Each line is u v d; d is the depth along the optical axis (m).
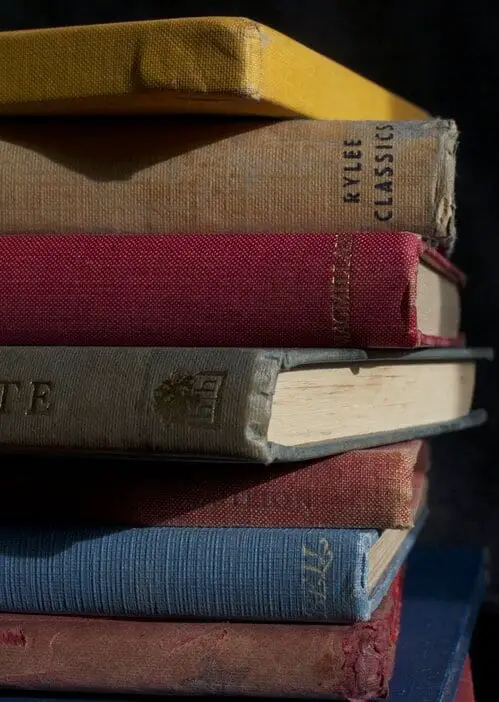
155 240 0.43
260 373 0.39
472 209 0.62
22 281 0.44
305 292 0.42
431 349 0.47
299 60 0.44
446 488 0.63
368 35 0.62
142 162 0.44
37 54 0.43
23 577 0.43
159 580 0.42
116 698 0.43
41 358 0.41
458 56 0.62
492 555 0.63
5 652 0.43
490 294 0.62
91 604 0.43
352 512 0.42
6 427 0.40
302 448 0.40
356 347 0.42
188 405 0.39
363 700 0.42
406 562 0.57
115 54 0.43
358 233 0.42
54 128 0.45
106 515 0.43
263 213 0.44
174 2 0.63
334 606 0.41
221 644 0.42
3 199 0.45
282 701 0.42
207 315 0.43
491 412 0.62
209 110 0.44
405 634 0.49
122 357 0.40
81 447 0.40
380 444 0.44
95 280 0.43
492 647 0.60
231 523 0.43
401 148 0.44
